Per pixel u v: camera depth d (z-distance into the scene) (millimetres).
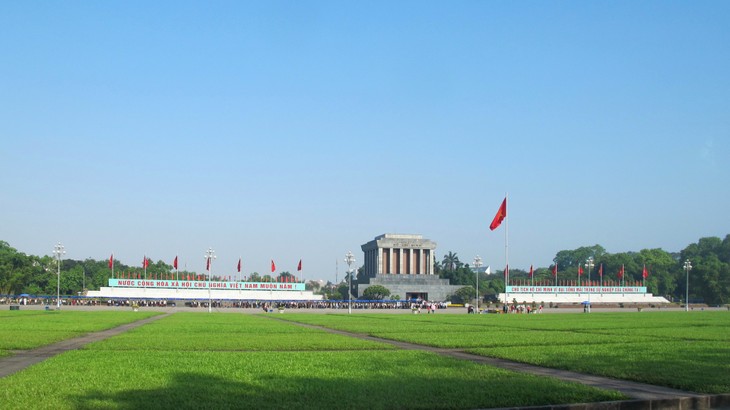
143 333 59281
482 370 33406
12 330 60031
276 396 25203
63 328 64312
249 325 76125
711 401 26375
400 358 39031
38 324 70875
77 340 51062
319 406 23359
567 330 69750
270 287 198000
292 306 179625
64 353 39844
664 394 26953
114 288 179875
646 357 40531
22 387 26359
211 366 33656
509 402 24422
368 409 23016
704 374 32406
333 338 55531
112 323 75500
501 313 138875
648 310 168500
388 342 52594
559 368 35594
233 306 177000
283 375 30781
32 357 38500
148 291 182625
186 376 29891
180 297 185875
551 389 27219
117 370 31578
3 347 43375
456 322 89438
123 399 24156
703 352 44062
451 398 25062
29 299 171625
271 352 42219
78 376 29438
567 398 25266
